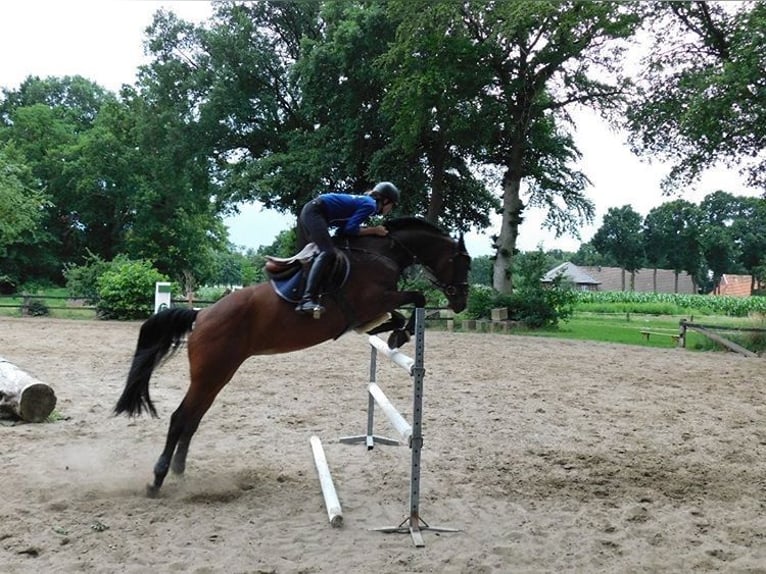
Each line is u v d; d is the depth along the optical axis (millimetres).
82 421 7824
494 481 5828
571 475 6055
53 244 49500
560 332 23312
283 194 29984
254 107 34719
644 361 15281
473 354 15820
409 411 8781
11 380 7734
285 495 5340
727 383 12055
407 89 24672
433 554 4227
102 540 4242
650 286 94188
